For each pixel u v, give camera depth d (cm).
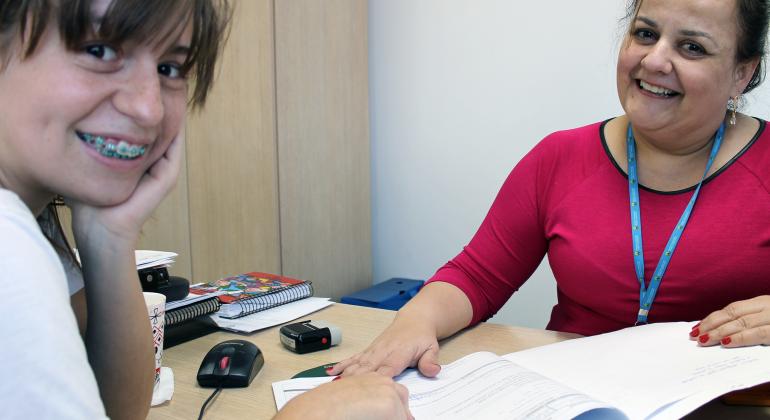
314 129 234
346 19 249
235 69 207
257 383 75
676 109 88
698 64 84
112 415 64
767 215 89
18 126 43
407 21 255
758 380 58
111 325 62
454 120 248
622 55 93
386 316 105
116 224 60
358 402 53
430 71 252
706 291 92
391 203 272
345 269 256
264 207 216
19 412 34
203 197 203
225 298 106
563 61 219
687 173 95
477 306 101
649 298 95
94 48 43
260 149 214
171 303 93
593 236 100
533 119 228
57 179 45
